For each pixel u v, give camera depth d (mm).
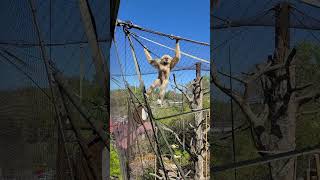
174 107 11469
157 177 9578
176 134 9148
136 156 10125
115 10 3193
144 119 9555
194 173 8359
